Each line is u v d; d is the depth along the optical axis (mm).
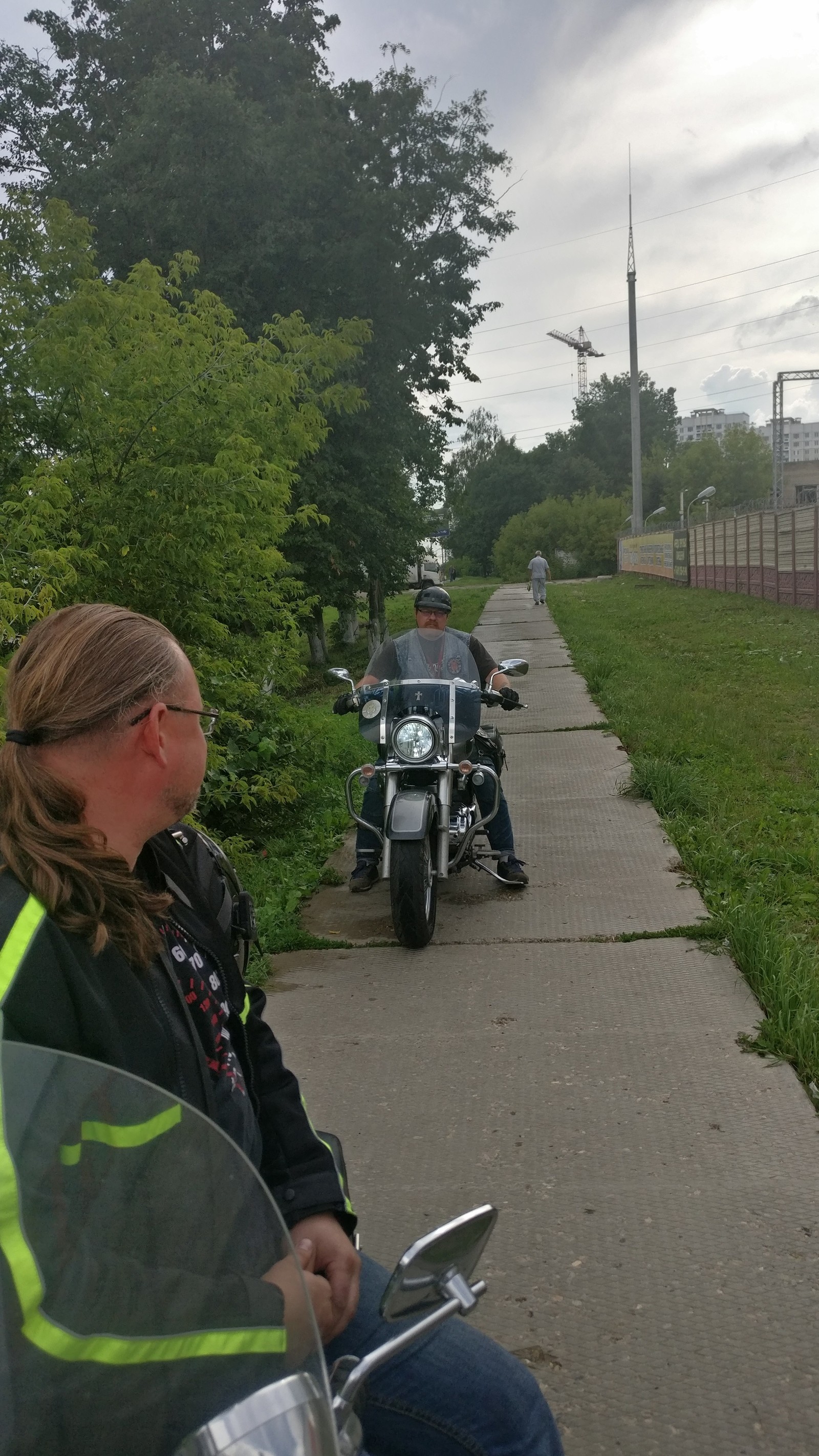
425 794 5340
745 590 31516
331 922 5844
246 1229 1158
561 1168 3312
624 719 10883
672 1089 3742
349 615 30812
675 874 6176
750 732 10055
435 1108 3729
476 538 103375
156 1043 1347
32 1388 956
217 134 16641
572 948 5141
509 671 5973
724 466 90750
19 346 6492
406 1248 2959
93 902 1299
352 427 19234
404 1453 1486
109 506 6180
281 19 21359
